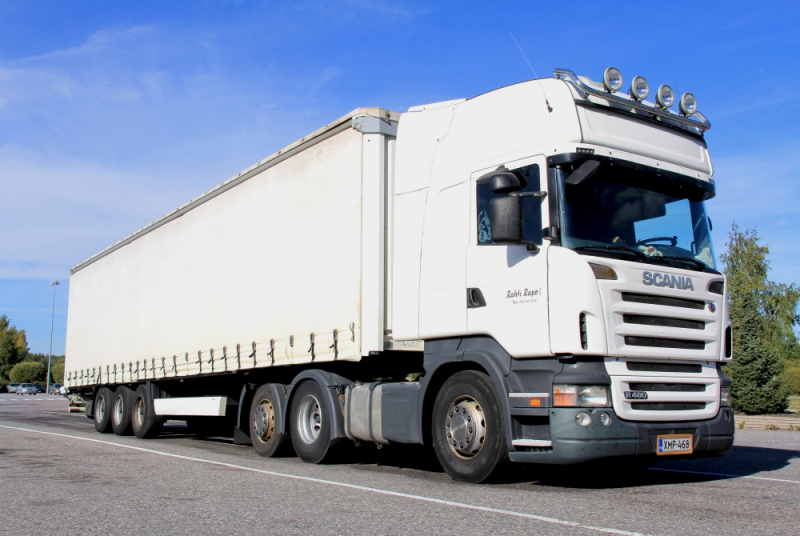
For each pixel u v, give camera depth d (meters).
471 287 6.86
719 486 6.59
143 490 6.44
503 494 6.00
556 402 5.97
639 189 6.75
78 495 6.21
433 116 7.75
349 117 8.51
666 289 6.38
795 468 8.05
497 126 6.96
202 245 11.91
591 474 7.55
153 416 13.62
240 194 10.90
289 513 5.21
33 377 84.75
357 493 6.08
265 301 9.92
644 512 5.16
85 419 21.41
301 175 9.44
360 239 8.18
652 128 6.99
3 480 7.21
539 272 6.23
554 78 6.68
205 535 4.57
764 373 18.19
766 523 4.79
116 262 15.82
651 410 6.17
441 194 7.40
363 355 7.93
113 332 15.52
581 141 6.38
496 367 6.45
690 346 6.52
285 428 9.30
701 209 7.23
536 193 6.36
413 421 7.34
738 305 19.16
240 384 11.45
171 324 12.76
